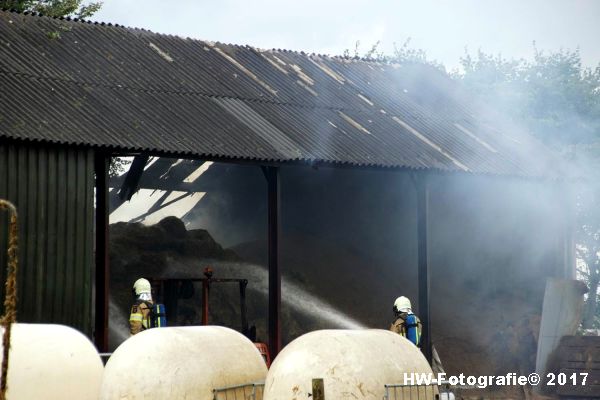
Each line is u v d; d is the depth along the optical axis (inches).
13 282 385.7
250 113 1109.1
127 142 929.5
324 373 562.9
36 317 860.6
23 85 970.1
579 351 1119.6
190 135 995.9
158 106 1042.1
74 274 885.2
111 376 603.2
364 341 592.4
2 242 847.7
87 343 613.6
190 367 609.0
